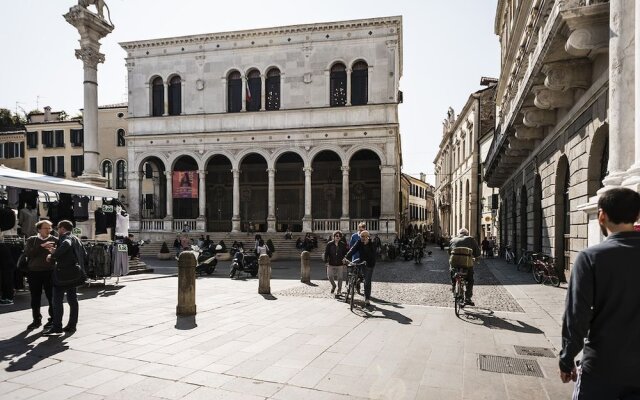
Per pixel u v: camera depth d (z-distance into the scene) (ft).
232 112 109.09
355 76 105.09
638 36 19.27
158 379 17.01
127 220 52.54
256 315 29.78
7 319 27.45
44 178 41.24
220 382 16.74
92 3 58.08
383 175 100.78
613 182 20.80
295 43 106.32
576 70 34.45
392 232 99.14
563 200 46.93
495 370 18.44
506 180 93.04
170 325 26.37
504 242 97.30
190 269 29.68
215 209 128.77
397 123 101.81
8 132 146.92
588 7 26.86
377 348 21.66
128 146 114.62
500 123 83.15
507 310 31.91
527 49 42.14
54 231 40.78
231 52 110.11
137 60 115.55
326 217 123.34
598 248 8.73
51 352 20.44
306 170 104.53
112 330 24.90
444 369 18.53
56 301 23.54
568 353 8.89
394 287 45.98
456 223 163.02
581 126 37.01
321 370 18.24
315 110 104.78
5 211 35.94
